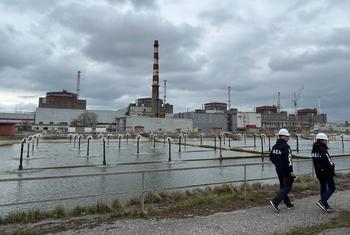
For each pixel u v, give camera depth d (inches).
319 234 257.8
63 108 6422.2
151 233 266.8
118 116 6387.8
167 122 5595.5
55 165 1119.0
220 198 402.6
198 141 3048.7
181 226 286.8
